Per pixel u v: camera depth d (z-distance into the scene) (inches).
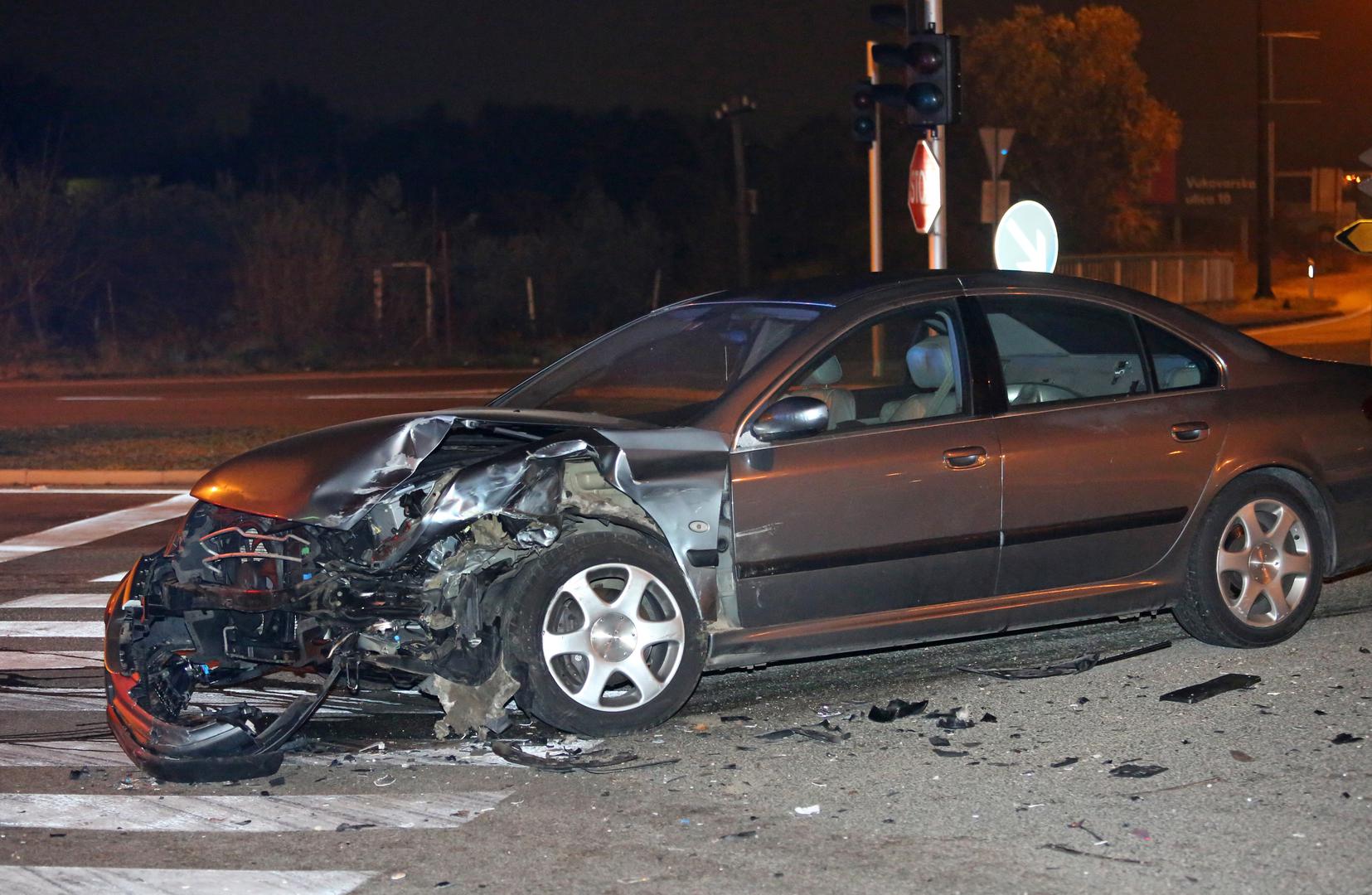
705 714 232.7
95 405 941.2
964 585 237.5
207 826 190.1
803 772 203.6
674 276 2062.0
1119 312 256.5
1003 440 237.9
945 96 562.9
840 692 243.3
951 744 214.1
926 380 245.8
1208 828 177.9
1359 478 268.8
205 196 1571.1
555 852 177.2
